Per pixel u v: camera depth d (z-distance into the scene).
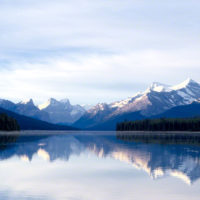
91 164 50.97
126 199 28.28
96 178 38.28
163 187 33.16
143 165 49.38
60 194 30.11
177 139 137.25
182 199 28.20
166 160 55.69
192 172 42.53
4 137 150.00
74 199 28.23
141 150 77.12
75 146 92.69
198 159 56.94
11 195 29.67
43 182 35.72
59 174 41.19
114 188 32.72
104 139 146.75
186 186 33.62
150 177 38.91
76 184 34.72
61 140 133.88
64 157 61.22
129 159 57.56
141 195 29.73
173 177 38.91
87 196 29.36
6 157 59.50
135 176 39.69
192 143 106.00
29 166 48.38
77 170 44.69
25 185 34.12
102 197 28.95
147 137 167.88
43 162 53.31
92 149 80.75
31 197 28.94
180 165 49.25
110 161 54.81
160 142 113.88
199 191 31.28
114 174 41.22
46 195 29.70
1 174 40.78
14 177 38.75
